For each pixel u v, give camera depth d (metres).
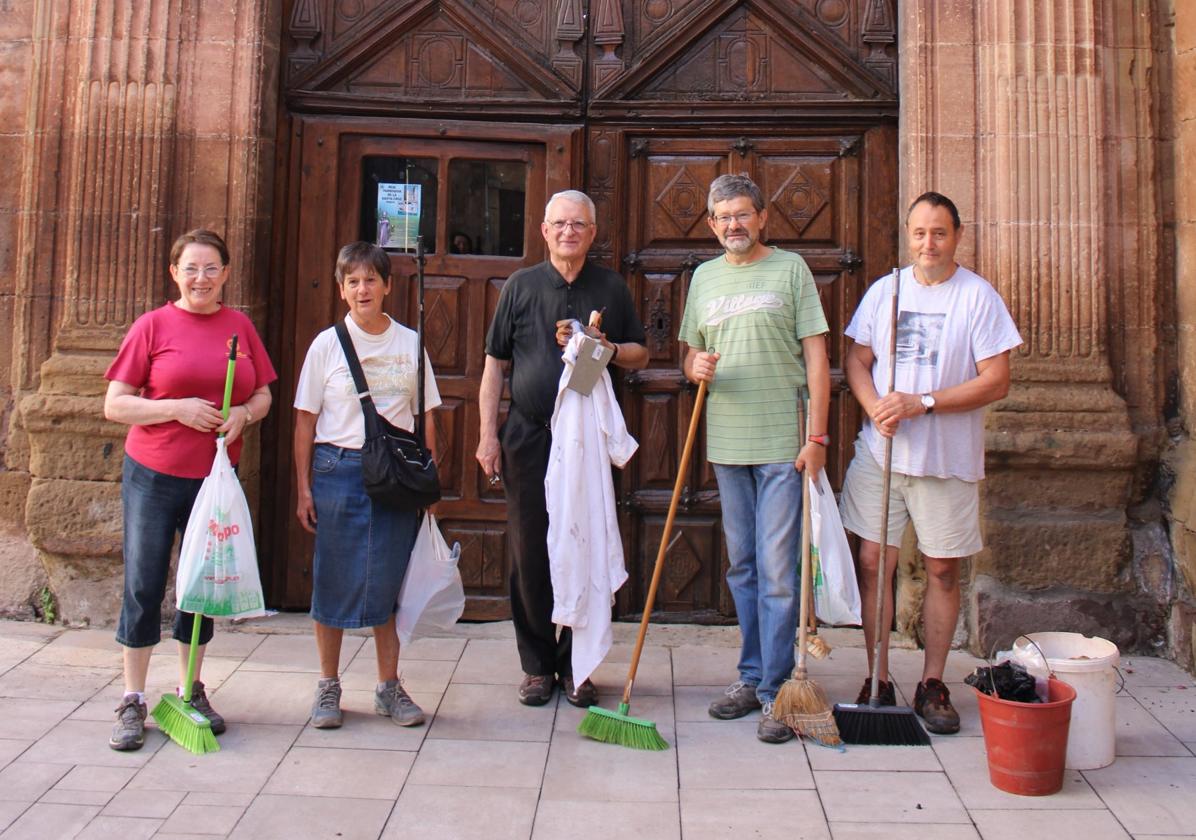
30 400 4.57
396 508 3.70
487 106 4.88
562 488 3.77
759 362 3.78
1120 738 3.69
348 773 3.37
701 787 3.31
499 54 4.90
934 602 3.85
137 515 3.56
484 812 3.14
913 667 4.36
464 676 4.23
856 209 4.86
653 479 4.89
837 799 3.23
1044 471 4.48
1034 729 3.21
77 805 3.13
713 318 3.85
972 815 3.13
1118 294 4.59
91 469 4.59
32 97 4.75
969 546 3.79
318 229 4.89
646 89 4.90
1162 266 4.62
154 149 4.64
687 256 4.88
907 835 3.03
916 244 3.76
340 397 3.68
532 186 4.91
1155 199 4.60
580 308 3.94
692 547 4.88
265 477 4.88
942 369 3.74
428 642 4.61
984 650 4.43
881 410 3.69
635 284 4.89
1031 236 4.52
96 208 4.65
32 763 3.39
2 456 4.79
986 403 3.72
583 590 3.78
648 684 4.16
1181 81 4.55
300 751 3.53
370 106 4.88
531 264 4.91
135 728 3.53
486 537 4.91
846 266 4.84
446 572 3.80
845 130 4.85
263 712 3.83
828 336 4.87
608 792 3.27
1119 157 4.60
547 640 3.98
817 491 3.72
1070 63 4.53
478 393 4.91
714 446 3.89
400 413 3.74
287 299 4.88
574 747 3.60
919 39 4.59
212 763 3.42
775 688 3.77
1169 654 4.46
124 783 3.28
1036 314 4.52
